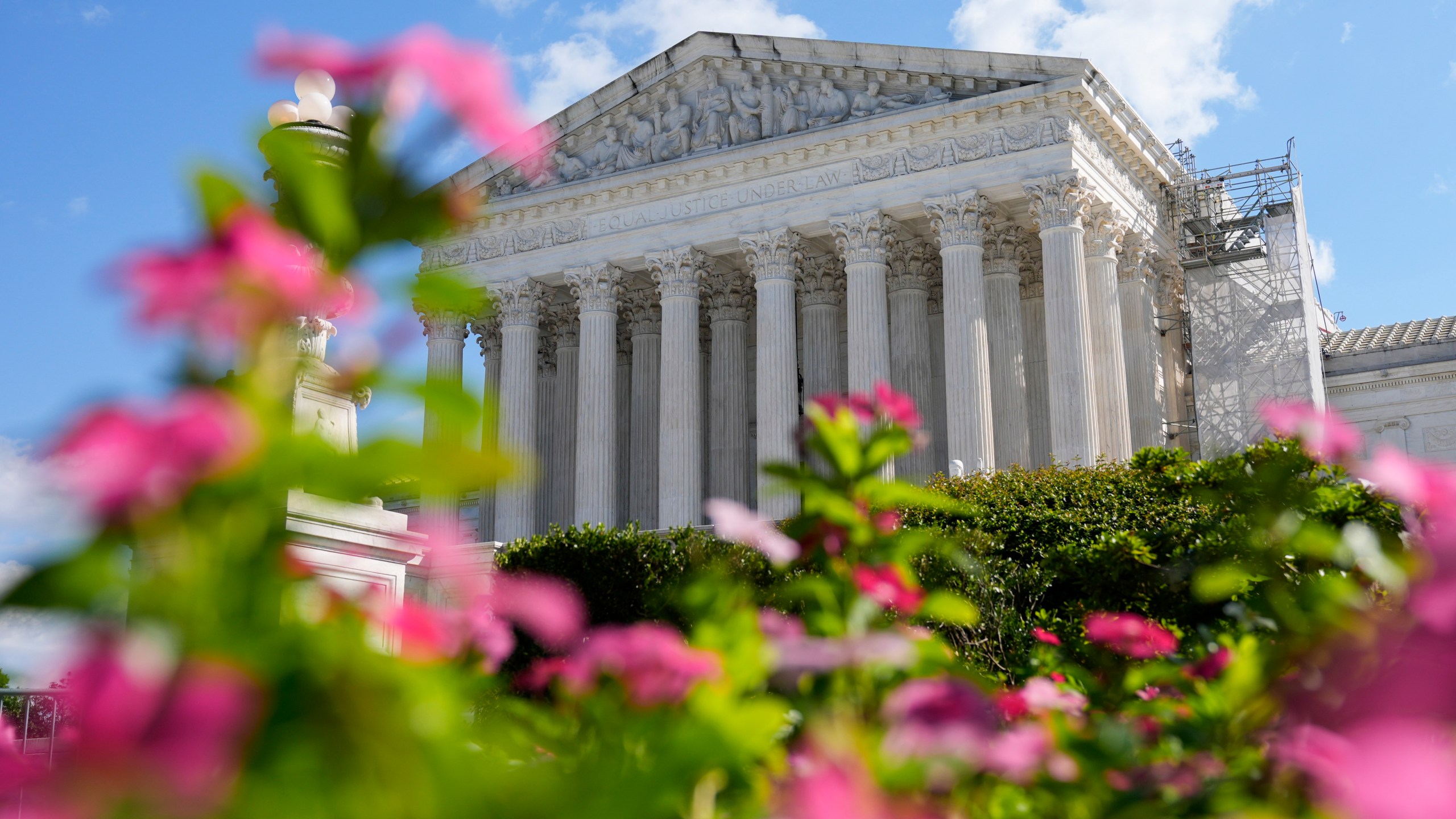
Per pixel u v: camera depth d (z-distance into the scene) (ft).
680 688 12.11
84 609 6.17
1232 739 14.03
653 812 7.36
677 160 168.66
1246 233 174.09
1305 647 13.19
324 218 7.30
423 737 6.79
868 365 149.48
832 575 16.25
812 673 14.02
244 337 7.12
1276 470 19.20
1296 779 11.76
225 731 6.11
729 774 10.89
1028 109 146.20
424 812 6.56
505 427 172.55
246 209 7.12
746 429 180.34
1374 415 187.83
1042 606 57.21
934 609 16.30
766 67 166.40
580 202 174.70
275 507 7.20
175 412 6.50
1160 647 22.95
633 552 77.92
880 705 14.33
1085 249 151.23
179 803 5.99
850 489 16.94
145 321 6.72
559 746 13.39
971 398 142.31
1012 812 13.69
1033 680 18.47
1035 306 170.71
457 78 7.50
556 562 80.79
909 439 16.96
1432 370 184.14
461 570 9.73
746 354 185.98
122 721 5.99
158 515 6.55
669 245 167.94
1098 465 96.37
